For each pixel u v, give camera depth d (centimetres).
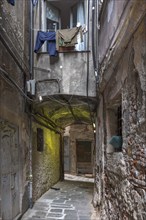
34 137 730
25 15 639
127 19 275
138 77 271
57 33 658
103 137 556
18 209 545
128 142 316
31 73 665
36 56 682
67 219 571
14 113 521
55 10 754
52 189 969
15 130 528
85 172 1534
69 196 837
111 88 449
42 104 742
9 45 477
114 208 405
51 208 668
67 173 1577
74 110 927
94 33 655
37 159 771
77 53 676
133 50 290
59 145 1201
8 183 473
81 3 726
